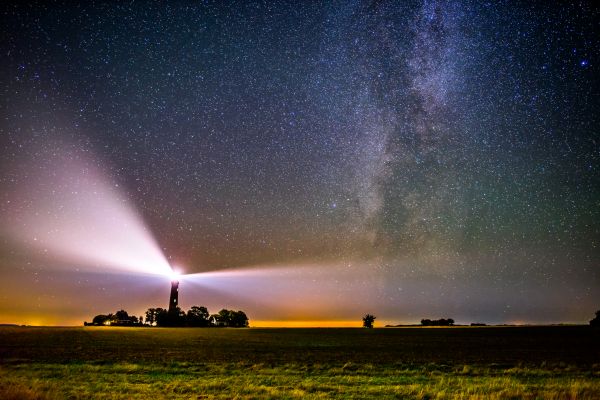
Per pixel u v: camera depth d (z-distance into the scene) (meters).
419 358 30.70
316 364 26.44
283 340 51.50
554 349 38.56
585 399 14.60
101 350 33.47
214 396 15.41
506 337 58.28
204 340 48.62
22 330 63.75
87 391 15.87
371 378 20.69
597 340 50.88
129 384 17.81
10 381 17.58
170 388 16.97
